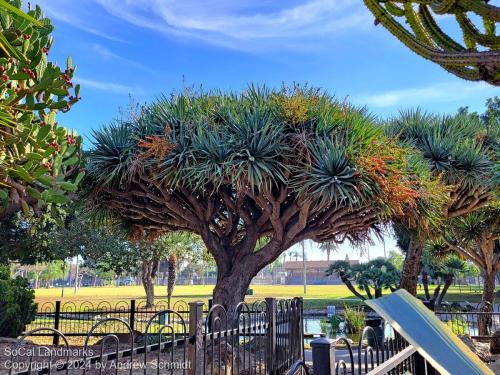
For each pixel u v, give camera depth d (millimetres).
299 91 8781
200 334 3803
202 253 21203
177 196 9062
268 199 8094
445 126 11016
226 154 7750
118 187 8703
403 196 7613
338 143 7789
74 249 17750
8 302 8914
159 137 8203
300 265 96438
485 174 9539
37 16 4625
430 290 34531
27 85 4477
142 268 21516
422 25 4098
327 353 1961
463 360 2467
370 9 4219
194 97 9227
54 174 5070
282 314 5605
